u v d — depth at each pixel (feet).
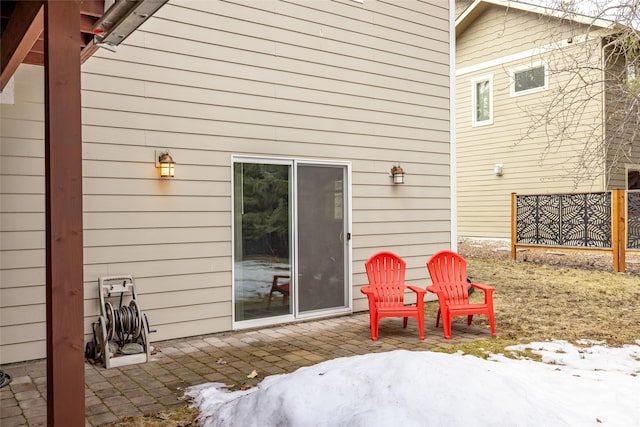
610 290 26.30
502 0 42.39
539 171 43.52
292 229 20.48
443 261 19.71
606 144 20.38
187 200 17.83
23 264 15.05
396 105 23.95
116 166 16.44
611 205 32.40
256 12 19.39
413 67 24.63
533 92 43.24
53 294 8.02
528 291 26.43
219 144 18.53
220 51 18.53
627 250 31.96
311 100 20.98
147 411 11.46
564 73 39.68
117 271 16.44
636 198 31.50
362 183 22.72
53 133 8.14
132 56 16.71
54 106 8.17
